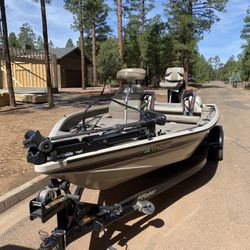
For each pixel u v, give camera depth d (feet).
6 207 13.01
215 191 15.11
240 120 37.45
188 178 16.83
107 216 10.07
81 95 69.67
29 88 76.18
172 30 107.14
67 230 9.07
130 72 14.44
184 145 13.14
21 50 70.44
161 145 11.61
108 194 14.47
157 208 13.32
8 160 18.17
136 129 11.02
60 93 75.46
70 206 9.29
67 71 113.91
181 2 102.89
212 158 19.74
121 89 15.42
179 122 17.89
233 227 11.69
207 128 14.57
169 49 120.37
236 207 13.35
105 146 9.96
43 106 46.68
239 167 18.76
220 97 80.53
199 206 13.48
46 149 8.29
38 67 79.51
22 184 14.53
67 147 8.87
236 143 24.99
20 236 11.07
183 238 11.00
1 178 15.33
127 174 11.30
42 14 42.68
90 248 10.42
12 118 34.22
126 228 11.68
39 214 8.34
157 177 15.21
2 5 40.98
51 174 8.69
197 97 19.25
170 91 21.72
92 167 9.68
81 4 84.33
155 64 128.98
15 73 81.56
